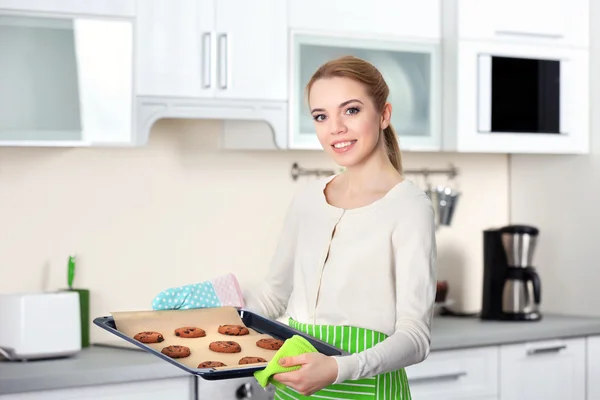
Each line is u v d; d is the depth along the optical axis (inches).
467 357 129.3
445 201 151.3
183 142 136.0
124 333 80.0
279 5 126.4
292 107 128.0
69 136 114.8
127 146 117.8
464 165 158.4
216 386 112.9
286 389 76.7
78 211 129.6
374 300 73.7
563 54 145.9
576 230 149.3
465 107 138.1
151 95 118.7
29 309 112.4
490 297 146.1
